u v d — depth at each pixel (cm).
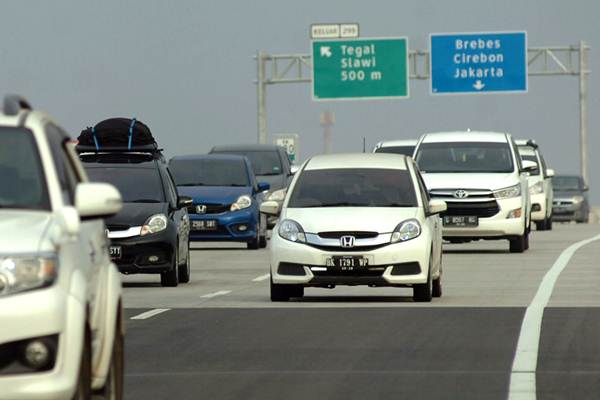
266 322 4356
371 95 16850
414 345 3756
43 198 2408
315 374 3244
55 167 2458
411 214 5103
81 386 2316
